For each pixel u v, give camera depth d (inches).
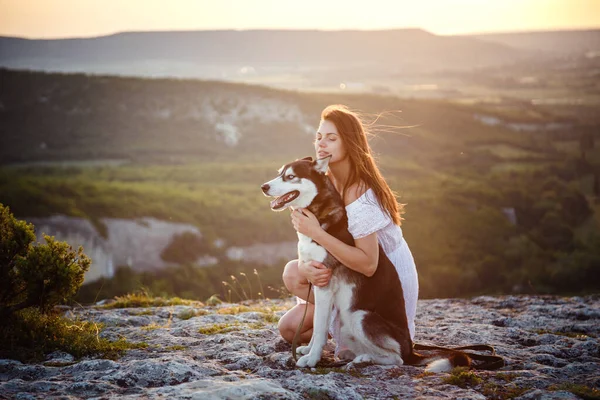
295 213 148.3
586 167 4736.7
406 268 158.2
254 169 4510.3
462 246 2409.0
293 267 165.2
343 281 145.2
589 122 7357.3
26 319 167.2
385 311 148.2
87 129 5428.2
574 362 154.9
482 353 163.6
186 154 5142.7
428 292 2028.8
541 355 160.1
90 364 140.1
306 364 145.4
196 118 5679.1
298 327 158.1
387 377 137.7
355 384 132.1
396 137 5187.0
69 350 157.4
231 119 5718.5
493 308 253.4
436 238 2456.9
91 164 4697.3
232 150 5265.8
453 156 5017.2
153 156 5017.2
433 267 2156.7
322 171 148.9
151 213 2479.1
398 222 156.8
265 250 2460.6
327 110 159.2
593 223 3213.6
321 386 125.0
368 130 168.4
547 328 204.1
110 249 2226.9
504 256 2358.5
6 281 166.9
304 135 5595.5
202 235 2426.2
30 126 5315.0
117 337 177.8
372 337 143.2
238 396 116.4
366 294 145.8
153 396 115.6
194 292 1972.2
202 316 213.0
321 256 144.7
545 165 4847.4
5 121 5319.9
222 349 159.8
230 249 2383.1
